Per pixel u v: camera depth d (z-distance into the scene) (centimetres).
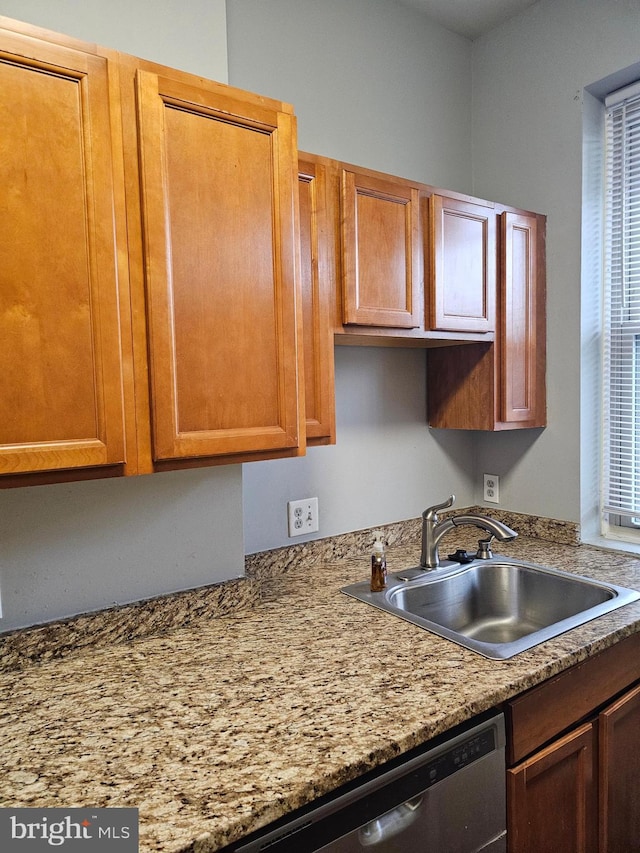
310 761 82
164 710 97
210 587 138
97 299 93
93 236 92
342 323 145
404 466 208
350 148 185
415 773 93
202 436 105
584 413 195
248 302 111
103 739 89
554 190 195
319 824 82
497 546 197
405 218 157
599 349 199
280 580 167
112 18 119
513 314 189
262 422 114
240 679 107
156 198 98
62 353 90
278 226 114
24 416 87
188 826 70
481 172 219
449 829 98
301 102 173
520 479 214
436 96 209
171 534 134
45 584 117
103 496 124
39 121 87
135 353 98
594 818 129
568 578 161
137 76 96
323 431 139
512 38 205
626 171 188
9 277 85
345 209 143
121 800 75
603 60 179
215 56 134
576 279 191
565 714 119
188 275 103
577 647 119
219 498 141
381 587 155
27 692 104
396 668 110
